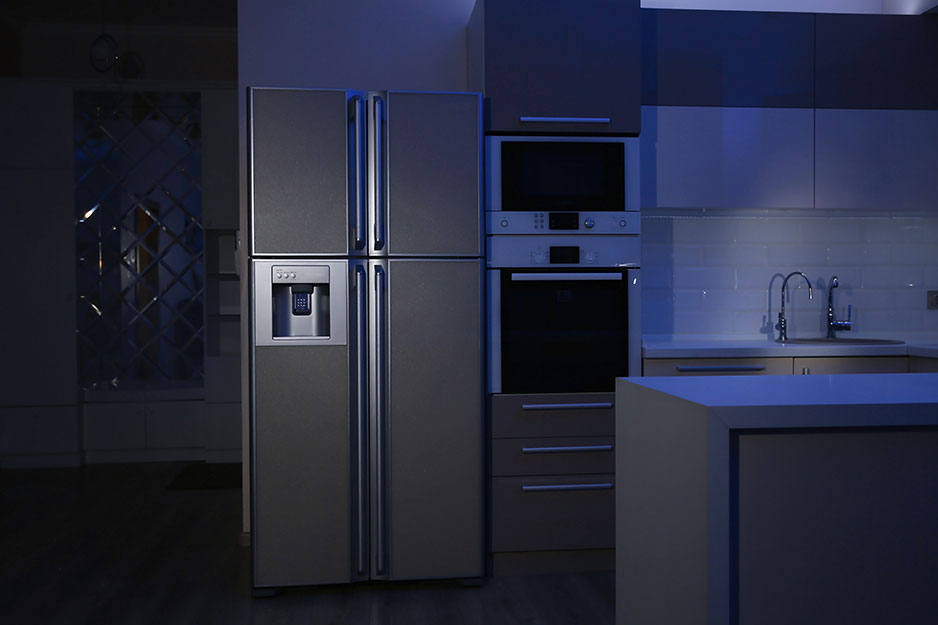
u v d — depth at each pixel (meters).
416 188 2.95
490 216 3.04
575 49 3.08
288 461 2.88
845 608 1.27
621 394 1.68
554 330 3.08
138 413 5.45
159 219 5.70
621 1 3.10
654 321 3.73
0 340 5.24
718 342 3.58
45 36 5.53
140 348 5.70
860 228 3.84
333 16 3.52
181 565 3.24
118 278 5.68
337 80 3.52
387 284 2.93
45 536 3.67
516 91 3.05
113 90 5.53
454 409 2.96
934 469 1.28
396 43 3.55
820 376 1.64
